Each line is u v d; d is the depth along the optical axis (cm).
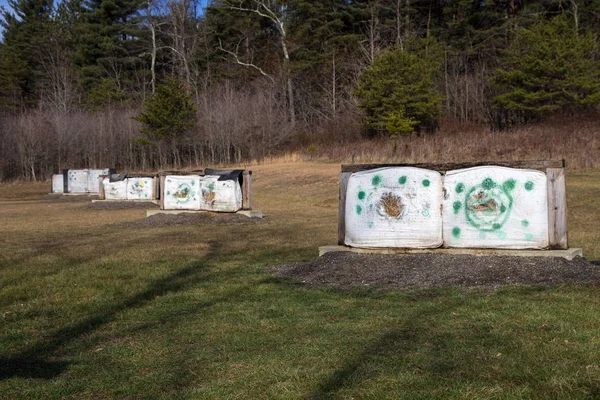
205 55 6719
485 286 791
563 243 887
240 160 5203
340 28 6038
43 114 5753
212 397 455
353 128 5184
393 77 4662
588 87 4194
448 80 5475
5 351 598
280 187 3341
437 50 5241
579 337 552
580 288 748
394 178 972
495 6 5700
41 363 557
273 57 6406
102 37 6812
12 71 6794
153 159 5688
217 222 1917
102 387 488
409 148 3875
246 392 461
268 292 834
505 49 4941
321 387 463
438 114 4850
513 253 893
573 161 2938
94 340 628
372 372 487
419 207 951
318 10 5872
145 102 5578
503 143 3494
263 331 631
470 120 5197
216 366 524
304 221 1970
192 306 767
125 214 2403
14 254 1291
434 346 550
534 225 888
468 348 538
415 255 940
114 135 5656
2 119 5647
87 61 6956
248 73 6425
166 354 568
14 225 2056
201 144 5416
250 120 5309
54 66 6950
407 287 817
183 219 1955
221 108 5406
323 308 723
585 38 4528
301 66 5728
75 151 5550
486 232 910
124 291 874
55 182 3925
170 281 941
